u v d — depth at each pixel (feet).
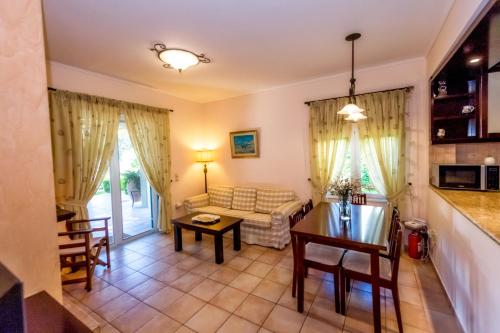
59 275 2.81
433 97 8.99
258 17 6.88
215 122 16.20
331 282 8.34
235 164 15.51
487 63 7.50
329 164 12.01
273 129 13.92
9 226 2.40
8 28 2.35
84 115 10.30
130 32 7.50
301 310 6.86
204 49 8.79
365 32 7.86
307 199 13.03
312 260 7.02
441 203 7.91
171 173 14.47
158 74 11.17
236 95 15.08
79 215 9.96
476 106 8.21
